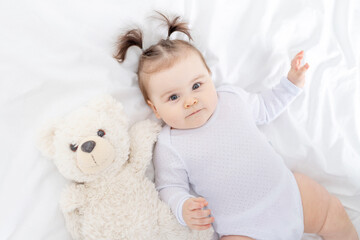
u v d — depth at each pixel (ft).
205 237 3.16
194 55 2.97
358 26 3.53
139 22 3.11
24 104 2.87
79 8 2.97
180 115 2.94
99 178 2.81
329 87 3.53
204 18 3.27
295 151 3.50
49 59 2.90
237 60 3.43
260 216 3.01
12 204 2.80
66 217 2.80
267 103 3.44
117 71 3.09
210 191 3.09
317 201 3.15
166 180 3.07
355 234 3.20
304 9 3.45
